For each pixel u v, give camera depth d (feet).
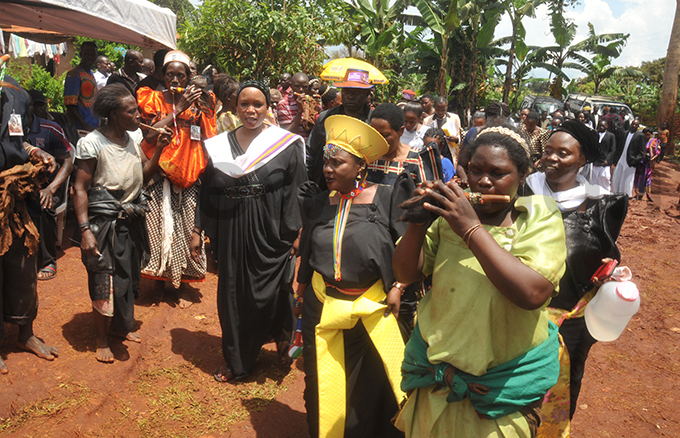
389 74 56.29
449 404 5.98
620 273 7.12
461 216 5.27
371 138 8.17
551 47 79.82
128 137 11.69
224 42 32.53
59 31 18.37
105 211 11.09
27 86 32.58
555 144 7.69
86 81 19.71
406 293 8.99
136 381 11.18
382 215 8.50
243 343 11.48
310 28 33.19
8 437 8.93
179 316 14.48
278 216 11.20
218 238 11.27
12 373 10.43
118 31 18.48
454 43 71.00
